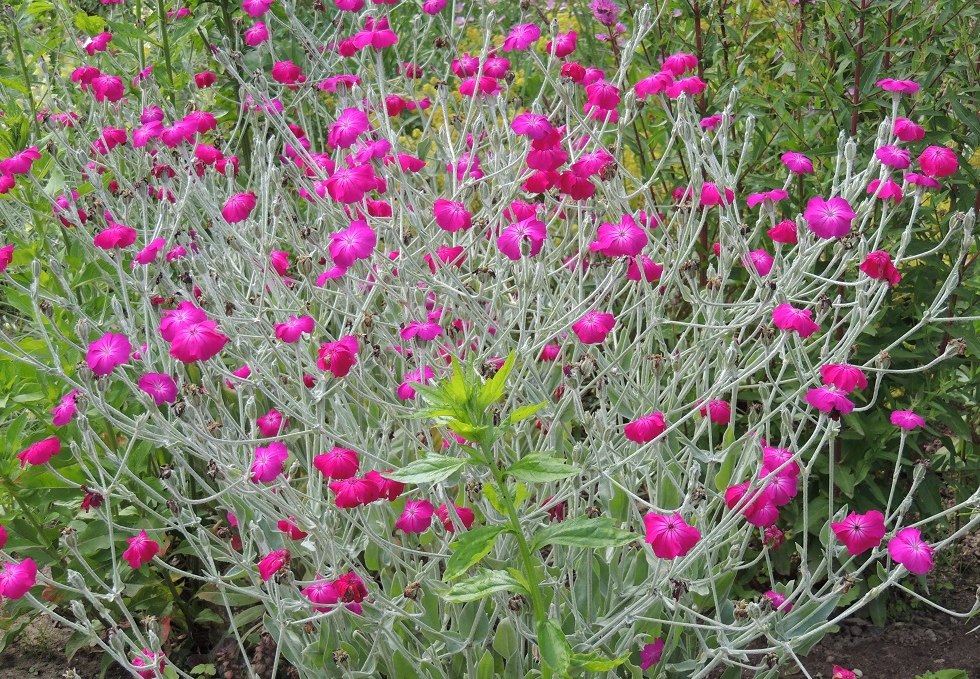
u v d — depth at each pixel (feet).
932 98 2.82
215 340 2.01
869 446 2.75
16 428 2.58
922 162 2.29
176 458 2.23
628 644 2.10
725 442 2.42
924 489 2.79
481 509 2.20
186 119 2.81
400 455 2.74
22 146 3.17
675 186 3.34
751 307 2.42
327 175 2.77
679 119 2.45
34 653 2.86
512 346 2.70
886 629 2.76
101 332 2.74
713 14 3.25
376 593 2.04
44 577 2.02
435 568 2.42
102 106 3.25
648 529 1.86
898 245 2.79
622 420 2.82
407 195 2.57
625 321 3.26
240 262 2.97
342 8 2.95
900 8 2.79
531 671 2.10
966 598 2.83
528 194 2.80
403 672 2.17
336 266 2.23
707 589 2.21
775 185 3.03
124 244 2.41
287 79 3.13
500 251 2.29
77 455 2.19
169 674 2.20
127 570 2.70
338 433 2.53
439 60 4.50
